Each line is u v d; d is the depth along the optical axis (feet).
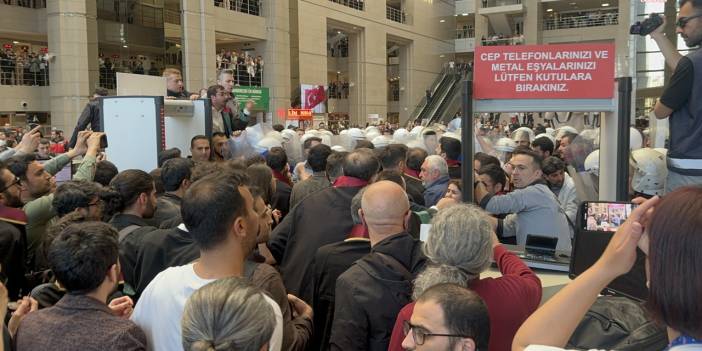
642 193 9.23
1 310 4.89
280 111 51.80
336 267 7.37
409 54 102.53
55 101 57.57
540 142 15.92
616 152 7.55
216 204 5.12
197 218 5.12
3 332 4.81
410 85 102.94
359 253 7.34
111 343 4.70
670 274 2.60
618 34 73.46
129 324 4.90
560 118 23.34
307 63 78.95
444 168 11.96
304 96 65.98
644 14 35.53
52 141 47.14
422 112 96.89
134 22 62.95
